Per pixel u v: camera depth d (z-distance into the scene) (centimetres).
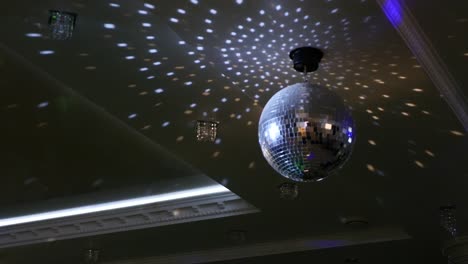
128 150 459
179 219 550
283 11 233
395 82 287
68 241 606
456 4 239
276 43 257
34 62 290
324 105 205
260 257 621
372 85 291
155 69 295
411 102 304
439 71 283
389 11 234
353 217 534
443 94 296
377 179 411
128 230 571
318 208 510
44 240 607
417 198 443
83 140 440
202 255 641
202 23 245
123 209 569
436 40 264
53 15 247
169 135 362
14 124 413
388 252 598
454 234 462
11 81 356
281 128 204
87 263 647
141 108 330
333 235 585
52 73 298
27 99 379
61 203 578
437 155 365
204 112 336
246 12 236
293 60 265
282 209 510
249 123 348
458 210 463
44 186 532
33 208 593
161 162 483
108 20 263
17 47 280
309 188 460
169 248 632
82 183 526
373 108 313
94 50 280
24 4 254
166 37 272
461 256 532
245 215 529
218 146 378
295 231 575
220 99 322
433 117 318
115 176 512
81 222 586
